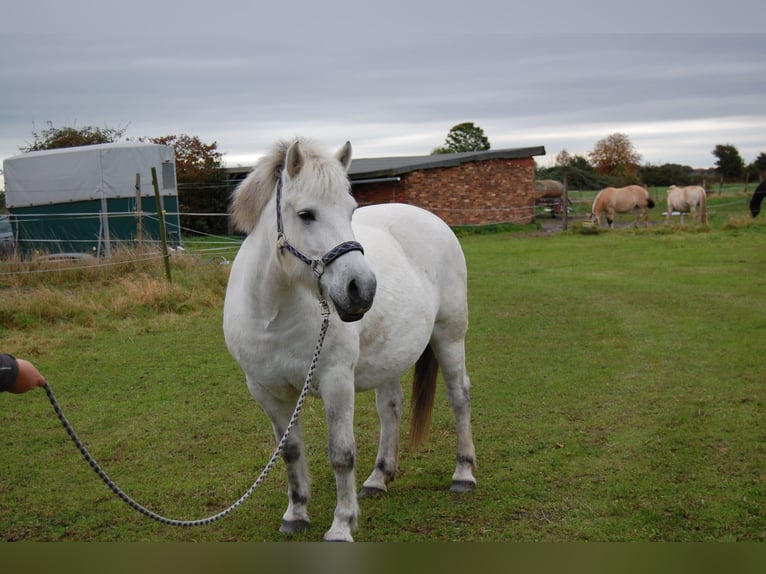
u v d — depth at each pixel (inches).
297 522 146.9
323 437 207.9
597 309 388.8
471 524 147.6
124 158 650.8
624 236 801.6
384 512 155.2
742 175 2066.9
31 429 214.4
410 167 919.0
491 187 994.1
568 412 219.1
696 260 574.2
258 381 135.7
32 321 350.3
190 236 958.4
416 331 155.8
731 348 289.0
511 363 280.7
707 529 139.9
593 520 145.9
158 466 185.5
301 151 121.0
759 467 168.6
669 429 198.5
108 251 504.7
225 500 164.6
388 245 159.0
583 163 2133.4
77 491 169.6
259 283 127.3
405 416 229.1
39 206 656.4
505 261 619.8
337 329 130.5
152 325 355.6
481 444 196.2
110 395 248.4
